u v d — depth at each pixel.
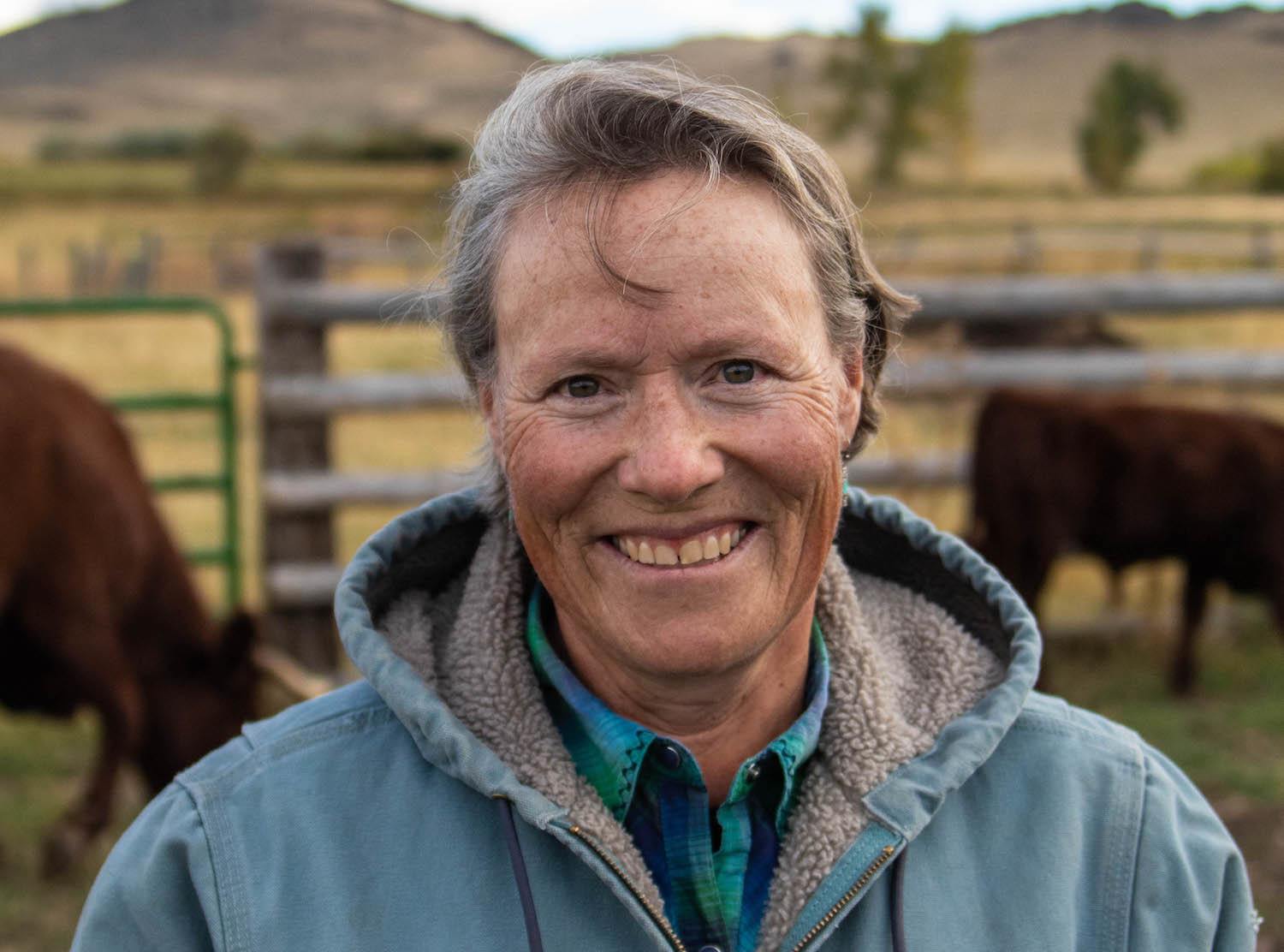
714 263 1.07
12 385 4.24
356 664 1.19
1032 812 1.21
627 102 1.09
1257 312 6.66
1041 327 10.54
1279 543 5.61
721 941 1.16
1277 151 70.50
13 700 4.55
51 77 162.50
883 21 90.00
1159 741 5.15
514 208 1.12
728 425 1.09
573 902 1.11
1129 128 80.69
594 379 1.09
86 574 4.30
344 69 169.50
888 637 1.33
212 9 179.38
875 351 1.30
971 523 5.92
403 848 1.13
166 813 1.16
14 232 41.31
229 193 66.81
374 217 51.91
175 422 11.62
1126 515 5.66
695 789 1.18
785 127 1.17
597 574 1.14
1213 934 1.21
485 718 1.19
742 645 1.12
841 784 1.18
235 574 5.73
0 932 3.80
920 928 1.14
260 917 1.10
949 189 73.88
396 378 5.74
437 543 1.35
